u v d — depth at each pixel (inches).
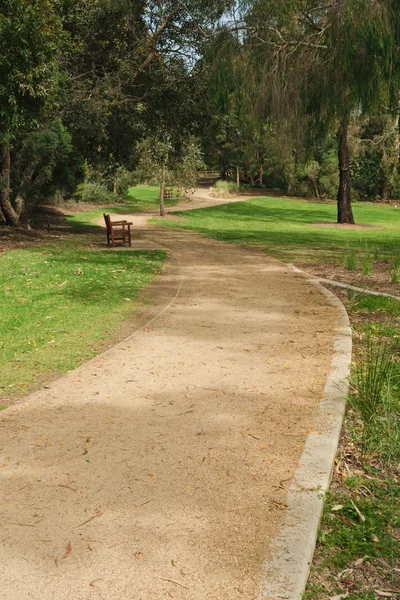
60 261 552.1
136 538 121.6
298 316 335.9
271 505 133.3
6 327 311.3
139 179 1787.6
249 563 112.9
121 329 307.4
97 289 418.6
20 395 211.0
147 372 235.3
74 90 853.8
